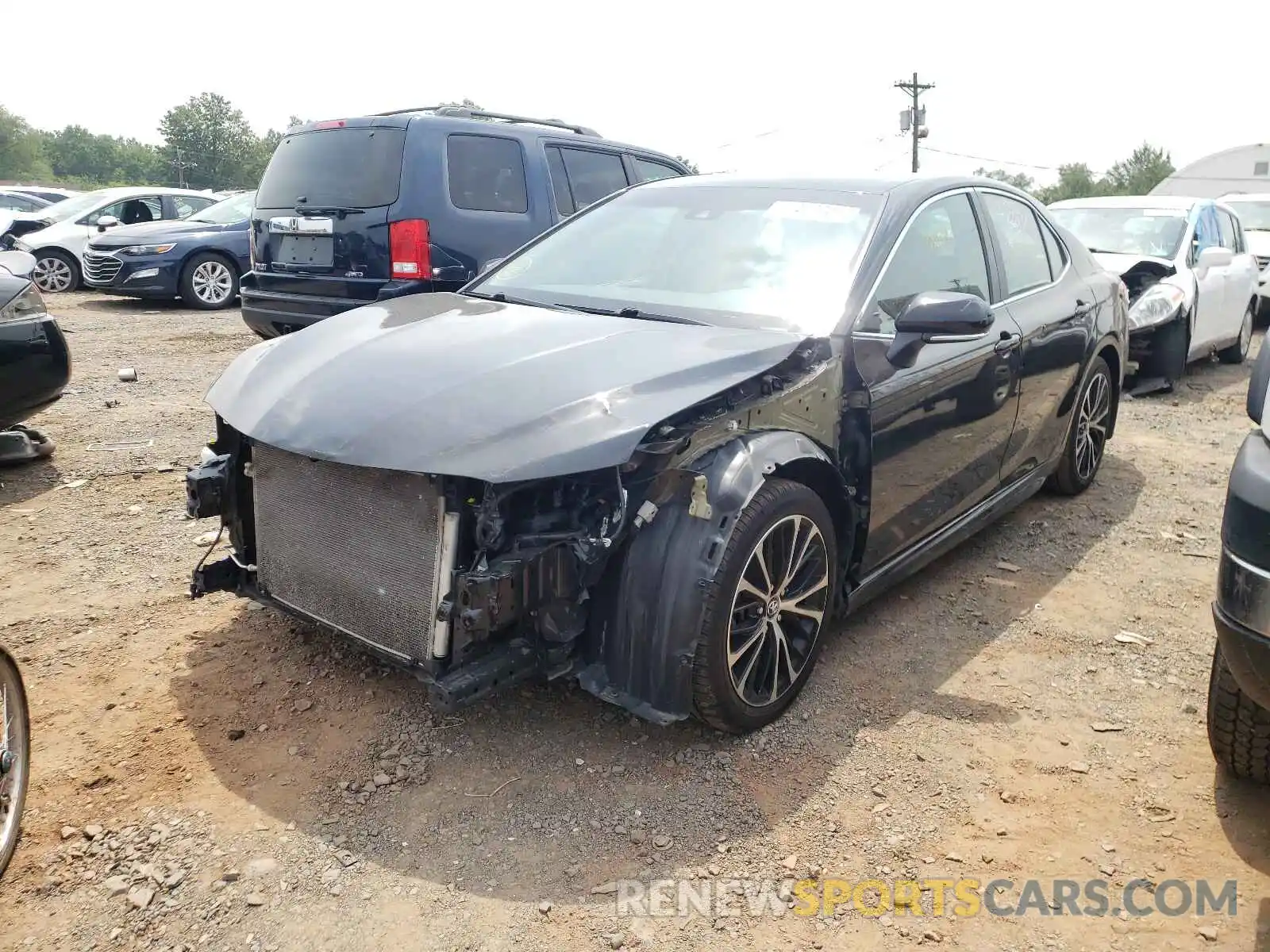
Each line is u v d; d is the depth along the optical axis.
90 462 5.66
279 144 7.18
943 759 3.01
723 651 2.84
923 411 3.61
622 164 8.04
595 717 3.16
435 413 2.70
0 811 2.50
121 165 131.75
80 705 3.19
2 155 103.44
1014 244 4.61
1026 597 4.21
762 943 2.29
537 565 2.67
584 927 2.33
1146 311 8.05
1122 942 2.33
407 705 3.20
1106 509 5.37
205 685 3.31
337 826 2.65
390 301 3.89
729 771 2.91
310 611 3.07
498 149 7.01
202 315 12.06
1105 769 2.99
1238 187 55.44
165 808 2.71
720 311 3.50
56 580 4.10
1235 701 2.70
